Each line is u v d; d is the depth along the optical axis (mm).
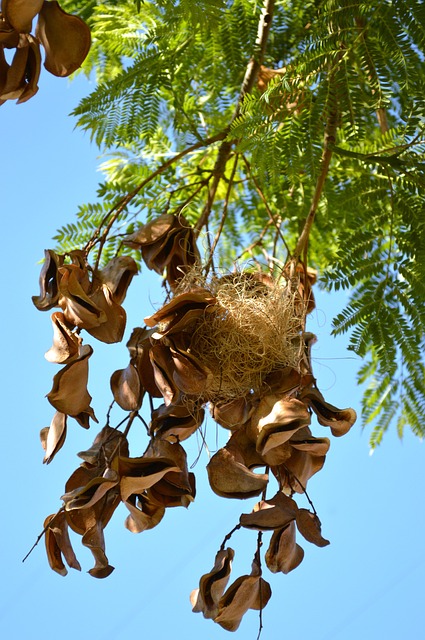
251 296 2465
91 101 2742
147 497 2285
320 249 3398
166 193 3297
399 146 2680
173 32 2814
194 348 2332
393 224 2896
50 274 2330
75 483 2285
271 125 2555
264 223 3635
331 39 2520
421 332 2898
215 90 3076
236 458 2244
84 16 2926
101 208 3168
